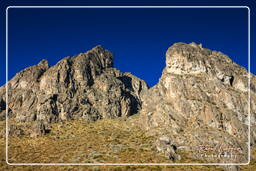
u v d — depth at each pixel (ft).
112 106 366.43
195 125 273.33
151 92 345.31
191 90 306.76
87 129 313.53
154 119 298.35
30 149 254.68
